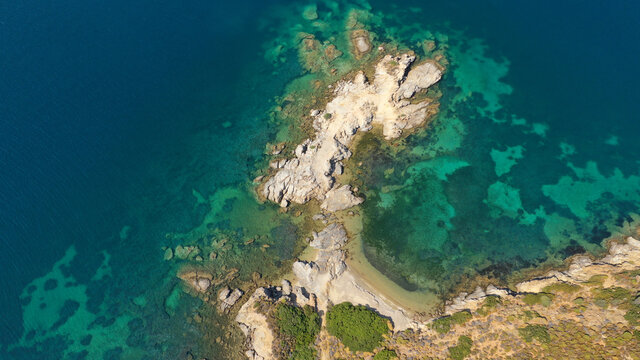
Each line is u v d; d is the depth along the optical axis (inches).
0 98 3971.5
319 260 3016.7
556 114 3703.3
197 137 3828.7
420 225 3149.6
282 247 3134.8
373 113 3673.7
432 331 2566.4
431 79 3865.7
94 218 3383.4
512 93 3848.4
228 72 4281.5
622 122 3627.0
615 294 2409.0
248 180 3513.8
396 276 2930.6
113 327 2903.5
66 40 4495.6
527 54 4131.4
